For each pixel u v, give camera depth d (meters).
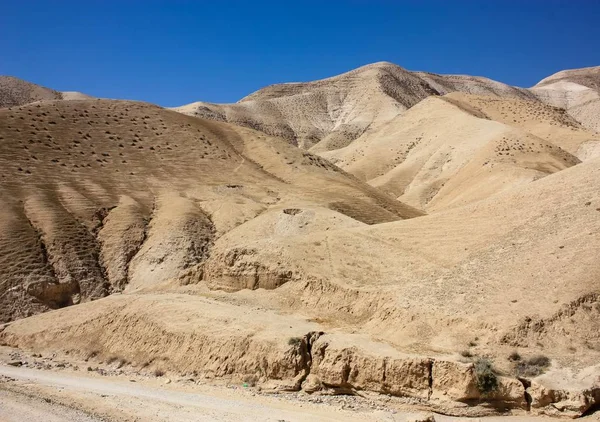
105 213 78.62
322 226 69.69
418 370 29.38
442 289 40.69
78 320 46.66
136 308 44.50
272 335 34.81
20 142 89.50
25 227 69.88
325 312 43.25
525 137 121.62
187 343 38.00
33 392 33.00
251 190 91.50
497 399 28.11
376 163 149.88
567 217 42.97
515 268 40.03
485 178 101.75
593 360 31.03
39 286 62.31
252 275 48.84
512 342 34.09
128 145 101.00
